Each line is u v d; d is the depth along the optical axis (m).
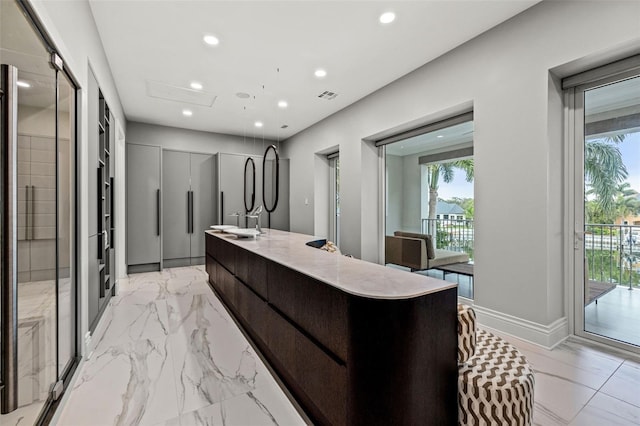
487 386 1.31
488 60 2.75
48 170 1.66
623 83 2.27
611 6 2.03
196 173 5.89
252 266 2.40
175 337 2.58
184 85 3.92
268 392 1.82
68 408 1.65
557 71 2.38
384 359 1.22
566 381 1.91
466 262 3.51
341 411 1.31
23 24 1.39
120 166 4.67
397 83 3.76
